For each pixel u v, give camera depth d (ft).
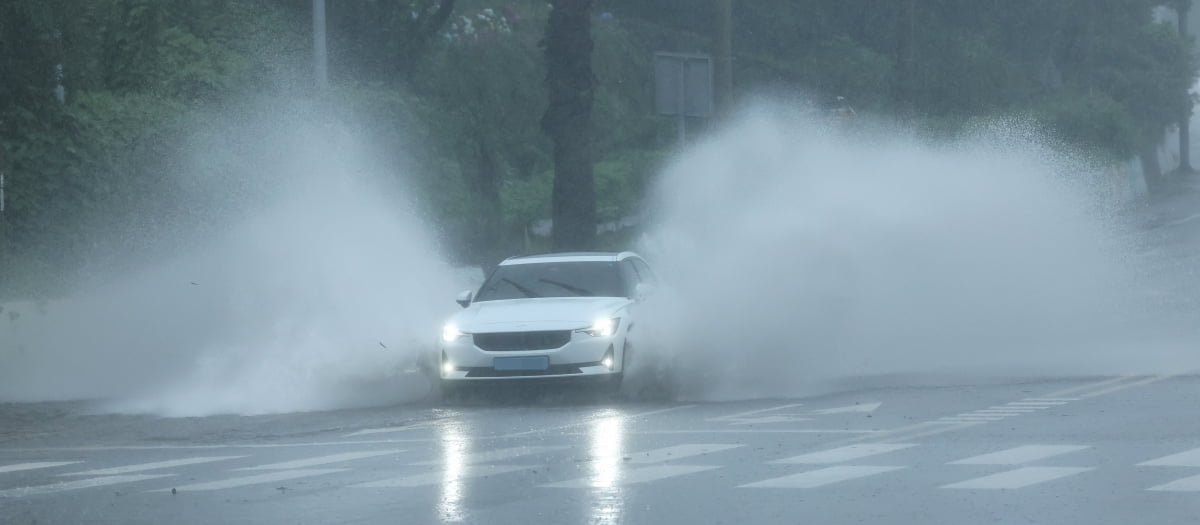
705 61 228.43
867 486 90.84
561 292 162.61
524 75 410.72
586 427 128.36
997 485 89.86
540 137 402.31
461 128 341.00
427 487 94.43
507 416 139.95
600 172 381.19
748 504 85.25
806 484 92.22
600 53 464.24
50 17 191.93
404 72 316.60
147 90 215.72
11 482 101.96
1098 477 91.86
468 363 151.74
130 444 125.70
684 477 96.27
